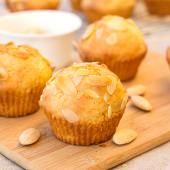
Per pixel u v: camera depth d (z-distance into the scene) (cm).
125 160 41
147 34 77
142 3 99
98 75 42
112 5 74
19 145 42
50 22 61
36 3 75
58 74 43
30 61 45
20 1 75
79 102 41
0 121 45
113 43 52
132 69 53
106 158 40
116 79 43
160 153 42
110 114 41
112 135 43
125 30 52
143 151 42
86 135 41
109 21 54
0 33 54
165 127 44
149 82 53
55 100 41
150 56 60
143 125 45
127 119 46
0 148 42
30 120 46
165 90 51
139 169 40
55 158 40
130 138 42
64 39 55
